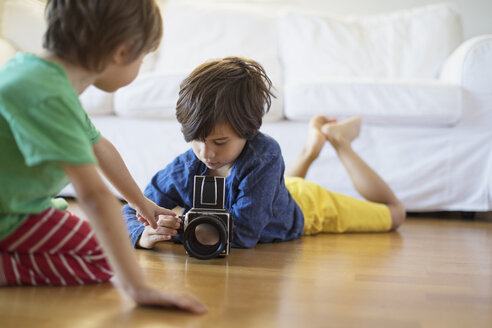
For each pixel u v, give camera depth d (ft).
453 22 8.22
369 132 6.79
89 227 3.18
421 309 2.81
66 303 2.71
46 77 2.61
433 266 3.86
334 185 6.83
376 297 3.00
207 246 3.80
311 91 6.68
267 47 8.59
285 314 2.66
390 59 8.16
